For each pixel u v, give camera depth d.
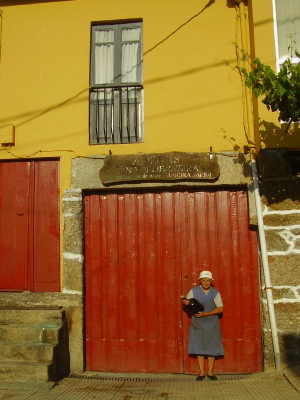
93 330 6.43
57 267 6.53
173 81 6.62
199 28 6.69
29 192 6.73
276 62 5.98
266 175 6.02
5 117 6.80
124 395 5.23
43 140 6.71
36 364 5.60
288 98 4.93
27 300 6.43
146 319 6.38
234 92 6.48
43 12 6.97
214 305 6.08
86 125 6.68
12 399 5.05
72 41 6.88
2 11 7.04
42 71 6.86
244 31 6.52
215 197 6.46
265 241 6.05
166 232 6.48
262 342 6.08
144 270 6.46
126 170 6.41
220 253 6.36
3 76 6.89
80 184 6.54
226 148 6.38
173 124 6.53
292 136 5.87
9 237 6.69
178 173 6.29
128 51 6.92
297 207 6.06
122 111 6.80
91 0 6.93
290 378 5.50
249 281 6.27
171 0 6.80
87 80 6.78
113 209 6.60
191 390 5.40
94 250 6.55
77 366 6.23
